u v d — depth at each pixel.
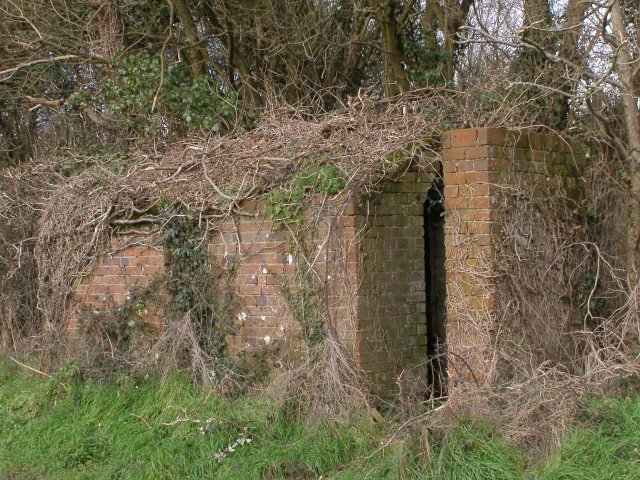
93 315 9.43
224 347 8.28
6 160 15.10
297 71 13.80
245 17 13.66
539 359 7.10
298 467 6.43
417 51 13.27
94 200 9.73
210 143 8.70
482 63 14.13
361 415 6.78
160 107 11.84
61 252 10.12
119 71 12.10
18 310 10.81
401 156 7.57
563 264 7.69
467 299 7.02
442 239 8.60
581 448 5.44
